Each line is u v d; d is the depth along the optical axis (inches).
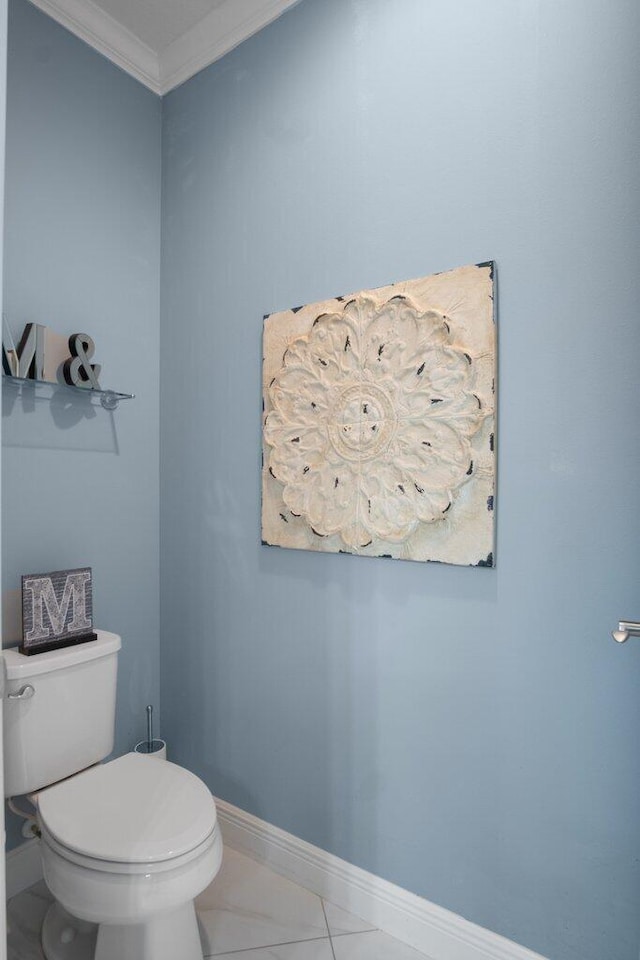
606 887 50.3
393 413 61.3
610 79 49.6
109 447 79.9
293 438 69.6
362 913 64.8
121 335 81.1
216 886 70.1
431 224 59.4
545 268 52.7
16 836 69.0
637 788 48.9
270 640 73.4
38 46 71.2
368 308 63.0
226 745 78.4
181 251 83.6
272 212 72.7
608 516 50.0
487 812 56.4
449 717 58.7
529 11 53.6
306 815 70.2
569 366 51.6
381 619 63.4
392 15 62.5
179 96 84.0
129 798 57.6
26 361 67.1
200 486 81.4
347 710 66.3
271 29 73.2
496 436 55.2
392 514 61.5
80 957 58.4
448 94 58.4
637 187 48.4
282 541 70.8
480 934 56.7
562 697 52.2
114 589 80.7
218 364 78.9
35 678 62.7
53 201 72.8
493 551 55.3
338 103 66.8
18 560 69.8
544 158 52.7
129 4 75.1
